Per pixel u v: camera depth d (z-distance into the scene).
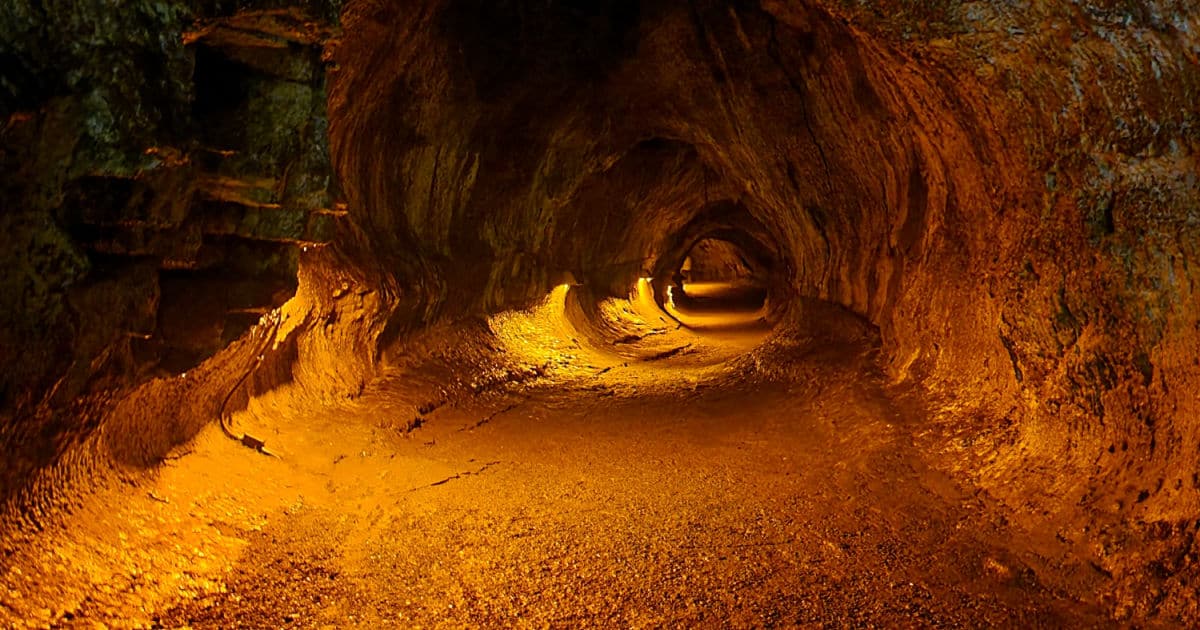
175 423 4.89
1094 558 3.63
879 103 7.00
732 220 21.12
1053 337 4.55
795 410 7.86
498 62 9.67
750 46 8.92
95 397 3.83
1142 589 3.26
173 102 3.74
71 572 3.47
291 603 3.92
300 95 4.72
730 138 11.82
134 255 3.82
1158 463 3.62
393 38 7.36
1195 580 3.06
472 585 4.17
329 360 7.25
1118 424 4.00
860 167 8.63
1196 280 3.35
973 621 3.55
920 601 3.78
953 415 5.73
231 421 5.61
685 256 23.41
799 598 3.92
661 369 12.28
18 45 2.95
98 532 3.80
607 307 16.73
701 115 11.70
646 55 10.55
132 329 3.85
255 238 4.76
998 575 3.88
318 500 5.30
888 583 4.00
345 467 5.96
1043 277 4.61
